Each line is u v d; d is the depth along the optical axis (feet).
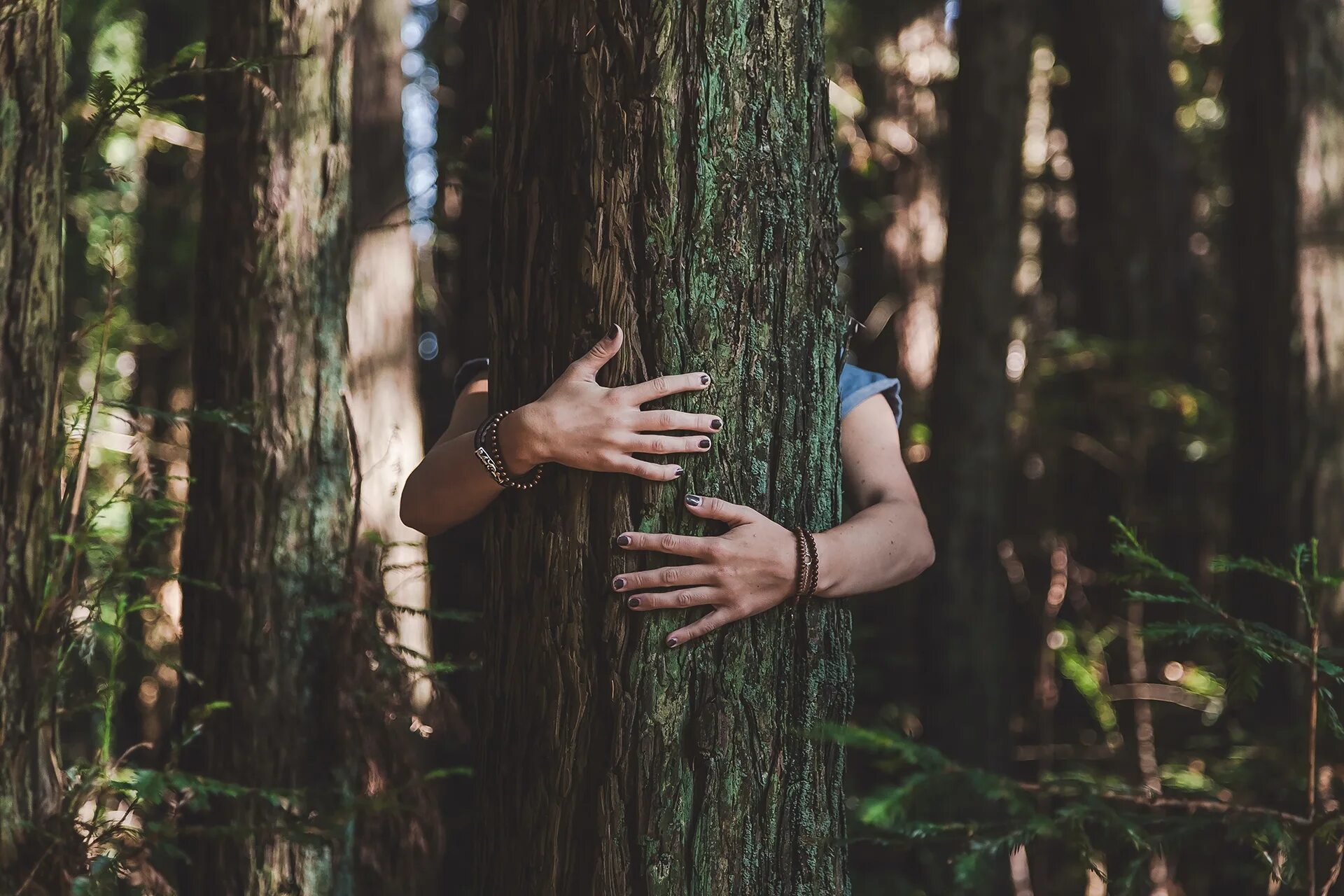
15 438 5.88
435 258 20.84
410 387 11.14
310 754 9.48
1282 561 13.57
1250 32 14.40
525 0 5.65
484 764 5.85
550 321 5.56
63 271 6.21
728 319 5.50
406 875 9.55
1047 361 23.66
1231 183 14.75
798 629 5.73
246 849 9.12
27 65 5.92
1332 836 4.79
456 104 19.43
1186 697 20.29
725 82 5.45
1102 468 23.67
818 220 5.79
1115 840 5.14
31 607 5.95
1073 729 22.50
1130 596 5.34
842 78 28.14
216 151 9.97
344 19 10.21
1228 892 12.74
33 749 5.91
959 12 20.26
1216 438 22.88
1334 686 11.66
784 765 5.67
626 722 5.38
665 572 5.38
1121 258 24.02
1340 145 13.94
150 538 7.04
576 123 5.46
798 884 5.69
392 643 10.91
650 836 5.36
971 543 19.60
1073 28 24.63
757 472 5.59
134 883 6.38
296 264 9.89
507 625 5.70
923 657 19.74
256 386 9.73
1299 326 13.82
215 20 10.02
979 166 19.81
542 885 5.48
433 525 6.13
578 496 5.48
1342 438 13.66
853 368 7.00
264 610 9.51
